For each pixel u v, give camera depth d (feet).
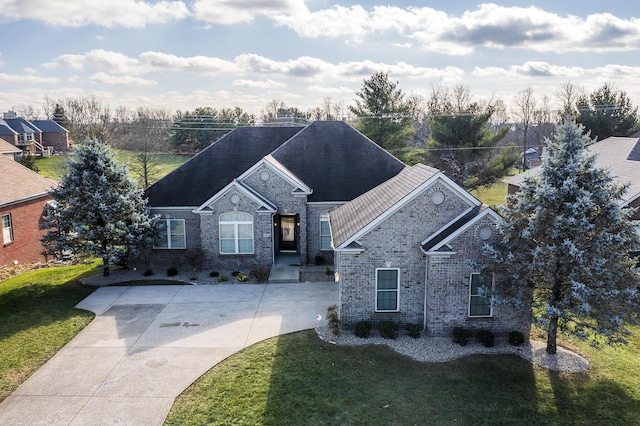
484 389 44.78
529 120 244.63
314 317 61.62
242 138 96.63
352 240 55.36
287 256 90.58
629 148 99.04
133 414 40.65
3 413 40.88
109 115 262.47
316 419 39.91
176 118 255.29
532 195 48.96
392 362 49.47
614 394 44.47
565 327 49.03
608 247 45.32
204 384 45.32
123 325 59.52
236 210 80.74
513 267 49.34
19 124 259.80
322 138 94.63
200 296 70.18
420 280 56.75
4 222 88.69
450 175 149.89
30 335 56.54
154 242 85.40
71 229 76.48
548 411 41.73
